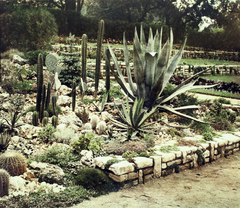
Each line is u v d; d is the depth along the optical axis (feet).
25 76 34.45
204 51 101.65
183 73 62.90
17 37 49.62
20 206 14.08
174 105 32.94
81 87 29.43
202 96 43.01
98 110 28.35
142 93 29.17
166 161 20.92
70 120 25.00
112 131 25.29
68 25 82.28
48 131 21.90
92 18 87.66
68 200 15.44
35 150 20.25
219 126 31.45
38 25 50.49
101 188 17.40
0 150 19.51
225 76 66.80
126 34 92.84
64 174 17.95
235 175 21.79
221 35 116.78
